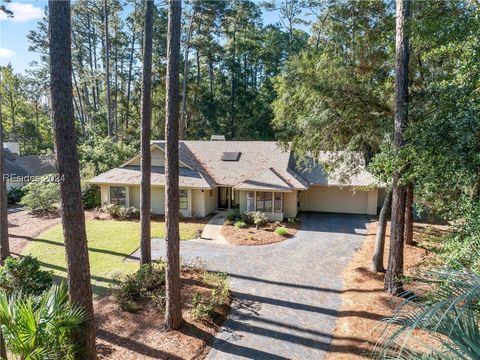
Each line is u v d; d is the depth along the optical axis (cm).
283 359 798
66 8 593
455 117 624
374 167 1030
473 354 238
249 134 3994
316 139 1282
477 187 642
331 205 2411
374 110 1202
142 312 998
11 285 972
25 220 2167
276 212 2152
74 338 639
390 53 1202
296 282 1237
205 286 1177
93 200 2508
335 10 1425
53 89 603
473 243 570
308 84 1213
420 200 818
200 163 2506
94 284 1214
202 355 813
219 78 4253
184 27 3603
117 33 3616
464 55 652
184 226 2031
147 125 1248
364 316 967
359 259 1463
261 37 4244
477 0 742
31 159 3325
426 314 256
